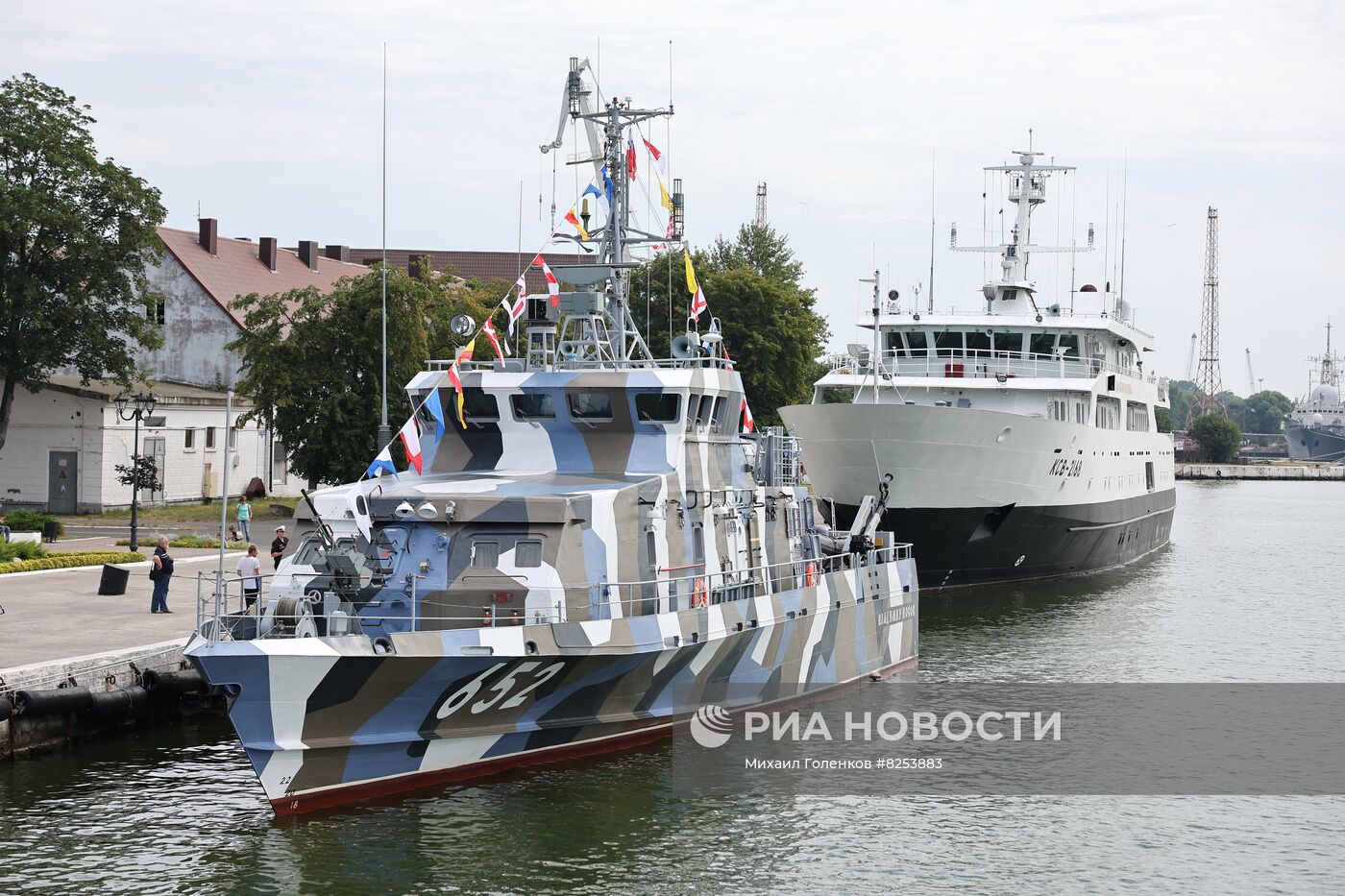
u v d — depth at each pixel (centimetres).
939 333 5356
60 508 5828
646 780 2473
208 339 7025
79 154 5450
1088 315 5569
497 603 2284
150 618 3200
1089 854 2295
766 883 2123
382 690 2169
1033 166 5838
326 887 2028
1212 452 19375
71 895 1984
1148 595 5072
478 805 2331
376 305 5347
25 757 2580
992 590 5056
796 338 7075
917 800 2530
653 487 2508
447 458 2688
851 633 3195
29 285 5350
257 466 6800
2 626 3080
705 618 2567
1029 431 4788
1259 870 2239
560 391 2622
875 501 3691
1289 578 5691
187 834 2203
